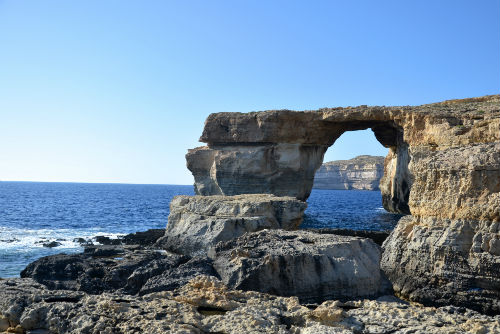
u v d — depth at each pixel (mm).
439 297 20203
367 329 13164
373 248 22391
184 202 39188
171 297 15883
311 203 117188
